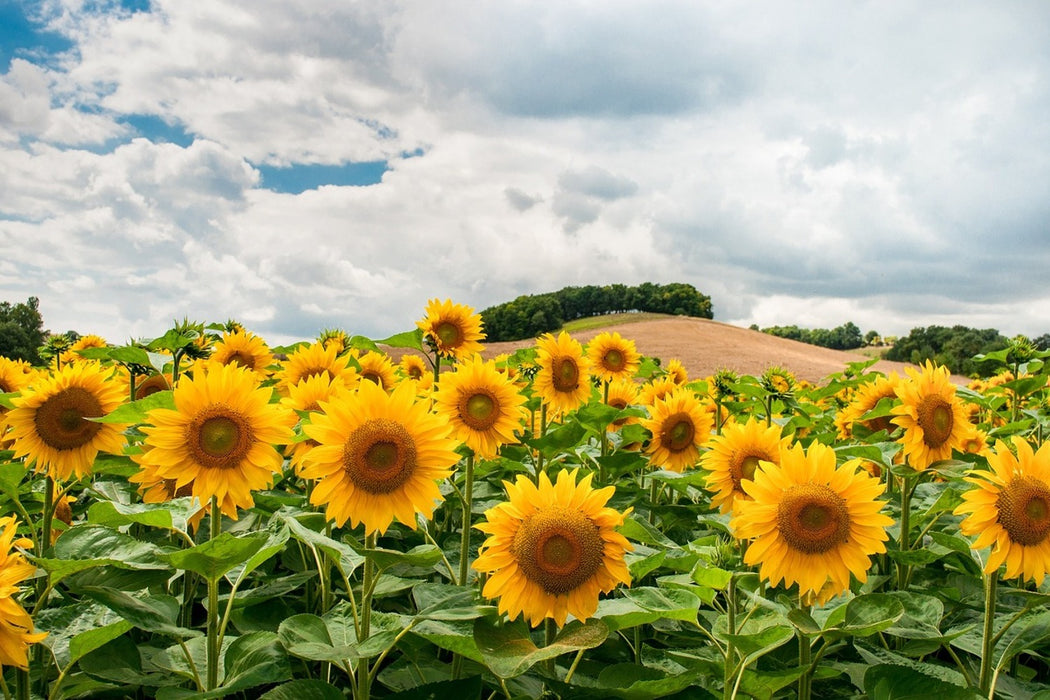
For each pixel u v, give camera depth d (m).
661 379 11.60
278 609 4.45
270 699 3.25
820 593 3.86
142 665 3.75
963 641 4.22
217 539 3.27
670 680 3.29
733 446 5.27
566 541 3.57
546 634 3.70
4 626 2.96
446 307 8.12
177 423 3.98
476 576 5.43
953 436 5.09
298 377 7.71
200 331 6.71
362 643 3.41
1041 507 3.80
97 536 3.60
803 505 3.76
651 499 7.38
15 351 41.69
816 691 4.47
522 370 11.45
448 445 3.90
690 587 3.92
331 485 3.81
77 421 4.81
